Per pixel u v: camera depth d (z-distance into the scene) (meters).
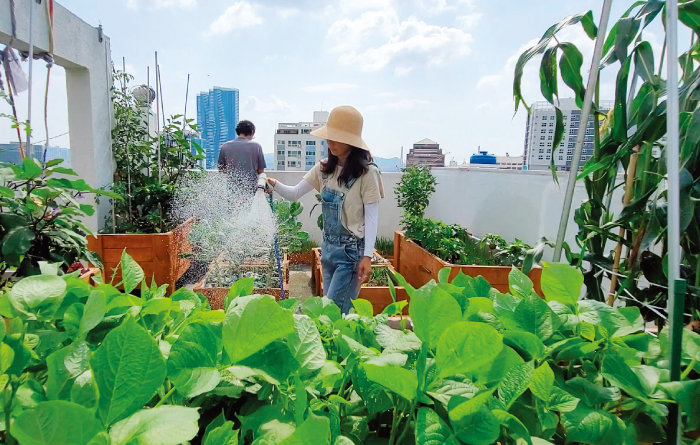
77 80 3.73
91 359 0.37
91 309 0.52
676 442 0.52
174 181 4.58
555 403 0.51
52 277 0.58
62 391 0.41
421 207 4.91
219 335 0.53
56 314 0.60
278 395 0.50
